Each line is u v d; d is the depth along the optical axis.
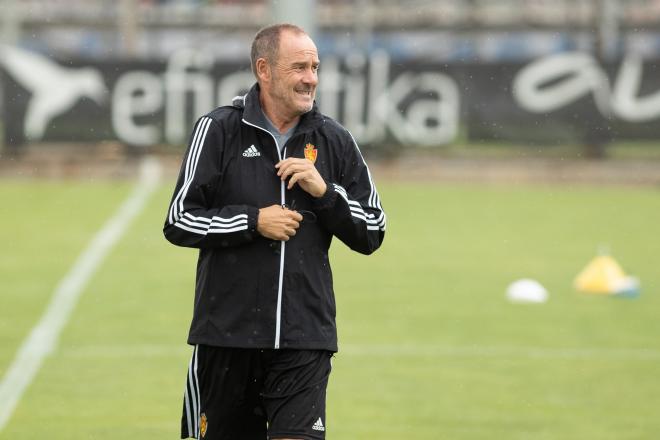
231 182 16.41
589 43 71.62
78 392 25.86
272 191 16.39
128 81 63.16
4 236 46.81
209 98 62.94
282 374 16.47
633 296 37.09
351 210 16.45
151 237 46.91
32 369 27.72
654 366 28.61
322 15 79.25
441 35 73.94
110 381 26.78
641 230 50.06
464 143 63.94
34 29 76.38
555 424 23.80
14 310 34.12
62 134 63.22
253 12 79.88
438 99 63.75
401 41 74.25
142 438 22.66
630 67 63.62
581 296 37.22
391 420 23.97
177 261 42.25
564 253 44.69
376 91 63.47
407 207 55.38
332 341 16.61
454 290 37.84
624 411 24.77
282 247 16.23
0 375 27.22
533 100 63.94
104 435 22.81
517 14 74.31
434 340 31.08
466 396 25.84
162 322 32.84
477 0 75.56
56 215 52.00
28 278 38.88
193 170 16.30
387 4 83.50
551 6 78.31
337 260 42.94
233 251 16.25
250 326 16.27
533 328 32.66
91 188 60.00
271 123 16.70
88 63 63.00
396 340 31.06
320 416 16.45
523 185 62.94
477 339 31.30
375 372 27.78
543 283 39.19
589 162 64.25
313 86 16.45
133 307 34.75
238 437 17.30
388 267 41.66
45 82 63.16
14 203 55.03
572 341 31.14
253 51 16.61
